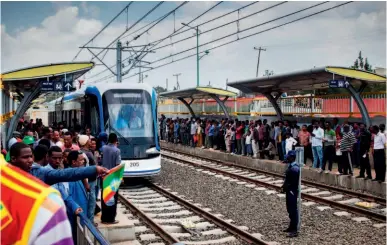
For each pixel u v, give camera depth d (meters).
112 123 15.47
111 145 9.95
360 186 14.41
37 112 46.03
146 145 15.61
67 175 3.99
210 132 25.83
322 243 9.05
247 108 28.55
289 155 9.66
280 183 15.68
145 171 15.47
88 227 4.48
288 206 9.60
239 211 11.77
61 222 1.67
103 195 4.82
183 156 25.36
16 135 12.54
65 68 16.84
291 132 19.91
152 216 11.25
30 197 1.66
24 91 17.22
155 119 16.08
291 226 9.60
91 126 16.45
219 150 24.94
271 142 20.58
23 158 3.15
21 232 1.61
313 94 25.92
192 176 17.56
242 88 22.94
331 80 16.61
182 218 11.05
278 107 23.44
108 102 15.70
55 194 1.72
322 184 14.80
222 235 9.61
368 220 10.73
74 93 21.03
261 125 21.14
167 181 16.69
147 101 16.08
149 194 14.41
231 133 23.06
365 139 14.38
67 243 1.67
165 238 9.26
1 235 1.60
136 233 9.77
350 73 16.78
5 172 1.73
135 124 15.69
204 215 11.16
